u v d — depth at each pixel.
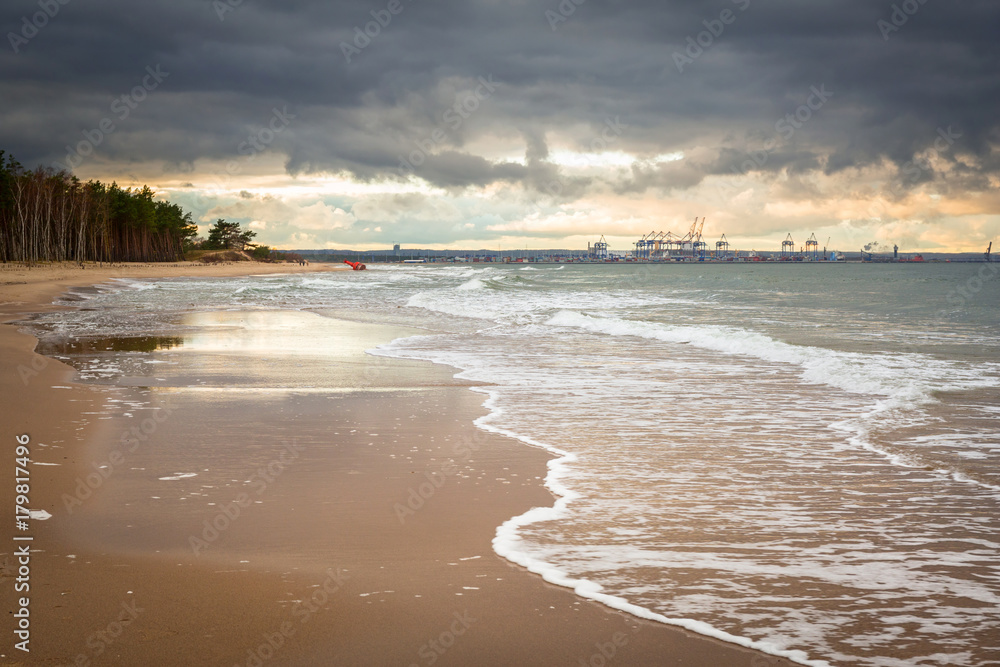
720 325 23.28
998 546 5.15
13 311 29.84
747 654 3.66
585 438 8.59
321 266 170.38
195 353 16.62
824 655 3.67
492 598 4.23
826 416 9.87
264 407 10.42
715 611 4.13
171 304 35.25
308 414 9.95
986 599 4.31
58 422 9.13
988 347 17.22
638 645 3.71
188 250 187.50
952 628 3.96
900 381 12.26
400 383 12.72
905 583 4.54
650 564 4.80
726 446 8.20
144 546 4.97
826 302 34.59
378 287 55.19
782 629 3.93
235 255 162.75
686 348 17.77
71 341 18.92
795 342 18.59
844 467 7.28
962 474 6.99
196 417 9.63
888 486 6.63
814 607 4.20
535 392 11.84
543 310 30.09
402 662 3.46
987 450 7.95
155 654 3.48
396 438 8.55
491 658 3.53
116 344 18.31
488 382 12.86
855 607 4.20
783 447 8.14
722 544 5.18
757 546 5.15
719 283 61.38
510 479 6.84
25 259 91.88
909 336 19.80
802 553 5.02
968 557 4.95
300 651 3.54
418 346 18.28
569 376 13.55
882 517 5.78
